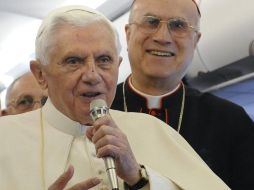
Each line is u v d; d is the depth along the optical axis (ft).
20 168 12.00
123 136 10.84
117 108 19.35
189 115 18.57
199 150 17.49
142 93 19.06
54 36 11.68
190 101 18.98
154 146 13.88
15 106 22.12
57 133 12.83
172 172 13.26
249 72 31.07
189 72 32.09
